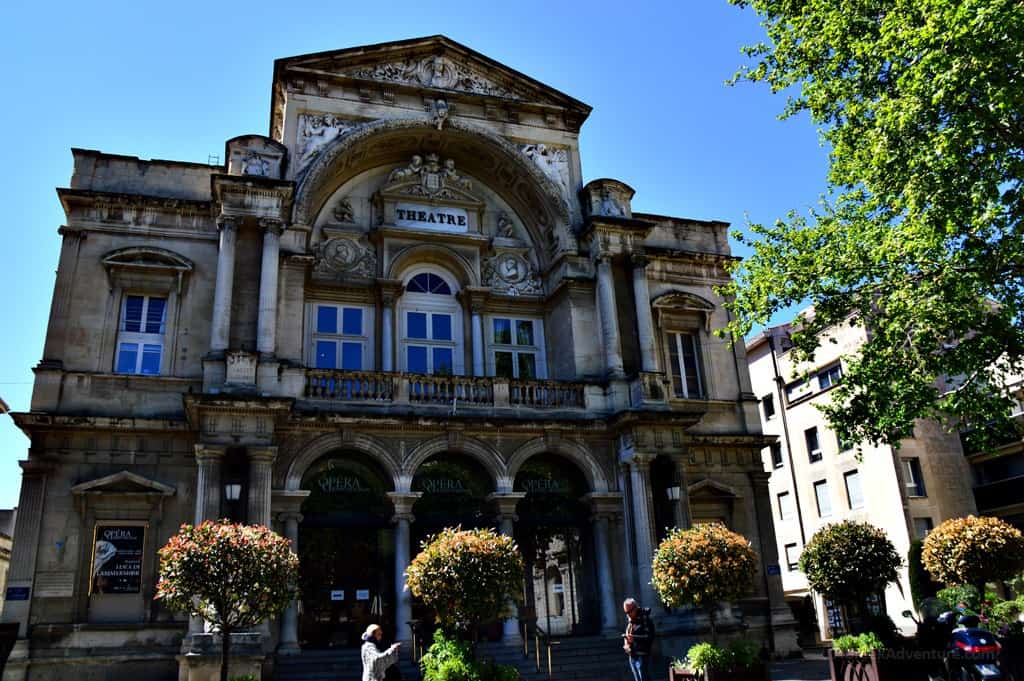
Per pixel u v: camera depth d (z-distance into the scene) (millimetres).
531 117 27984
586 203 27000
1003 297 16234
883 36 15438
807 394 39562
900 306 16781
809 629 36281
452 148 27281
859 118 17469
